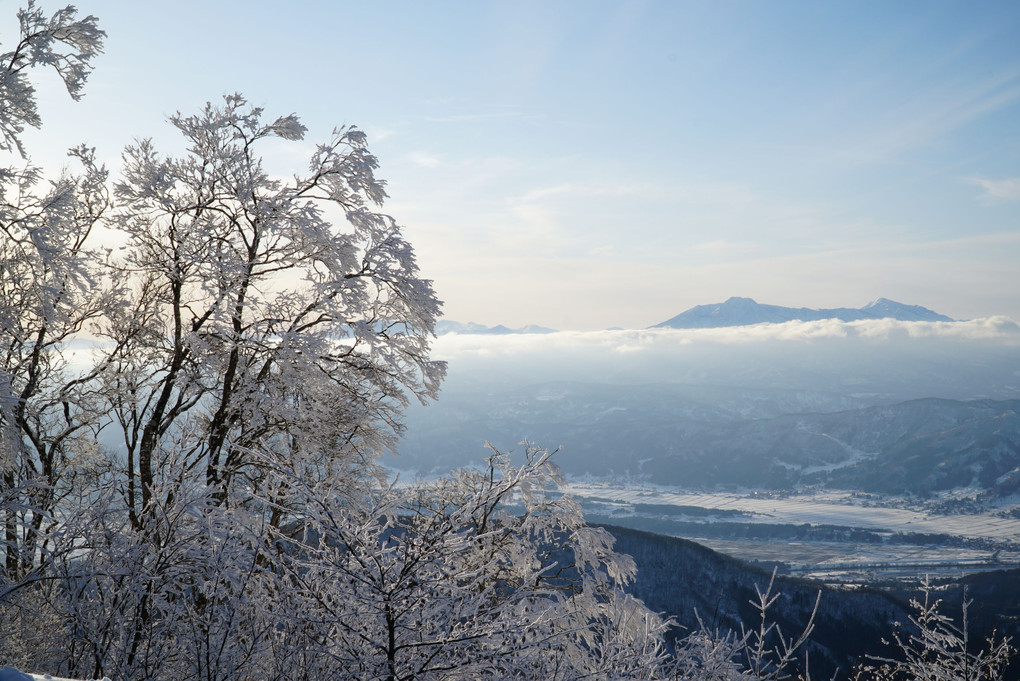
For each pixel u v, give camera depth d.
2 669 4.09
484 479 7.39
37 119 11.60
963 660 8.97
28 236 12.02
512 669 5.43
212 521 6.56
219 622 6.19
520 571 8.82
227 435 12.34
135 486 10.48
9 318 12.54
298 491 5.64
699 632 6.70
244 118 12.51
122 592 6.44
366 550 5.48
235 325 12.73
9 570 8.11
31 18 11.80
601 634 6.92
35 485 7.43
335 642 5.72
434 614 5.64
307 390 12.73
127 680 6.18
